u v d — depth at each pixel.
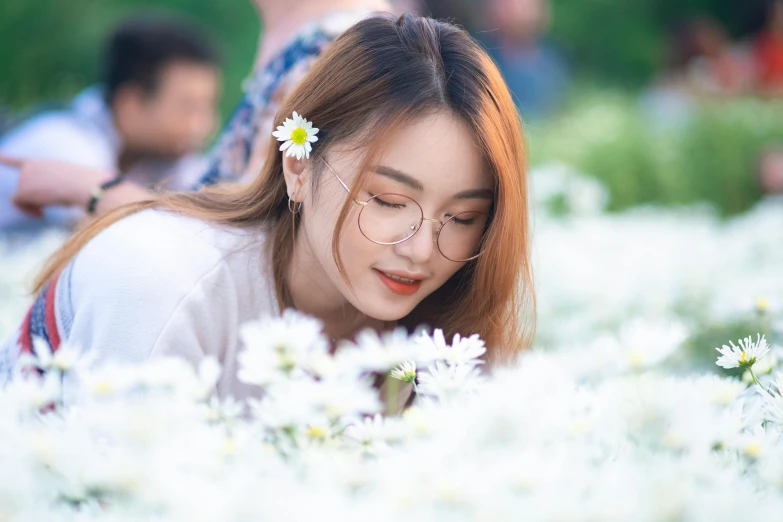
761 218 3.67
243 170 2.37
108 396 1.14
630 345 1.20
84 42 7.99
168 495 0.96
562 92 6.38
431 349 1.24
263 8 2.50
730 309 2.41
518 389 1.10
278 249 1.62
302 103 1.54
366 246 1.48
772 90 6.47
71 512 1.00
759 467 1.08
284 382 1.13
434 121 1.45
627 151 4.99
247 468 1.03
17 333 1.63
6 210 3.37
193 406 1.12
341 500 0.95
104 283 1.51
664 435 1.04
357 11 2.34
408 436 1.14
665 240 3.62
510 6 6.17
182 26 3.71
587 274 2.97
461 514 0.93
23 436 1.04
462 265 1.61
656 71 10.25
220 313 1.56
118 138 3.67
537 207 3.88
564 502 0.92
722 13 10.75
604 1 10.46
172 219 1.61
